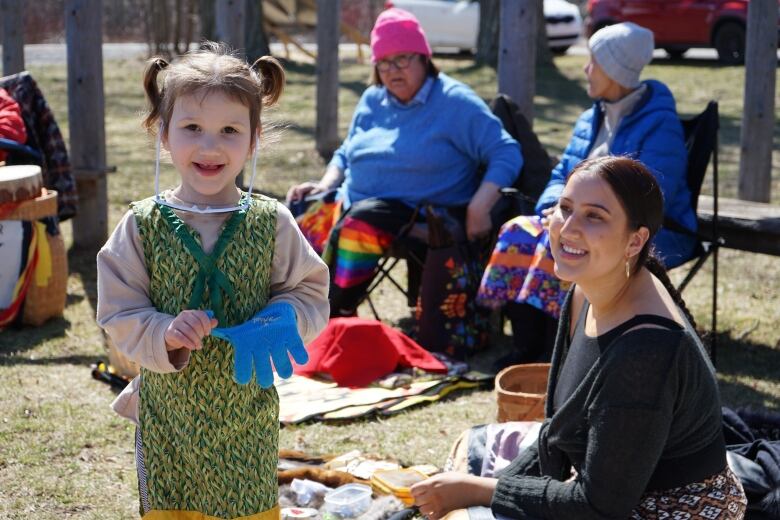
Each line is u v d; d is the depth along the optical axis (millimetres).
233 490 2480
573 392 2449
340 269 5117
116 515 3443
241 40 7570
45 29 22609
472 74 15148
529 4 6117
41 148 6066
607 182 2379
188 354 2363
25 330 5324
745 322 5559
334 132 10148
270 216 2498
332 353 4609
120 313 2387
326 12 9883
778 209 5352
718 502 2387
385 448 3969
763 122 7109
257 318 2387
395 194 5258
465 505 2639
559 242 2461
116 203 8156
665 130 4750
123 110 13156
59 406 4309
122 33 22344
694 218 4867
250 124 2488
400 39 5180
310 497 3443
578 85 14703
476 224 5105
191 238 2418
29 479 3666
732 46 15898
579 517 2373
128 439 4035
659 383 2281
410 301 5625
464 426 4199
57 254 5434
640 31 4777
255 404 2502
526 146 5457
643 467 2305
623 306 2436
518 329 4879
